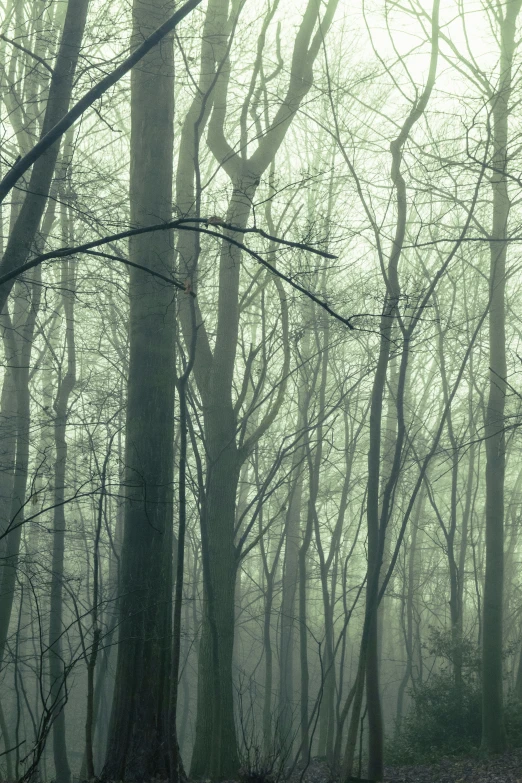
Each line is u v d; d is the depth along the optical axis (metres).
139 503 10.16
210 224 4.54
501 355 14.41
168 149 10.98
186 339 13.79
